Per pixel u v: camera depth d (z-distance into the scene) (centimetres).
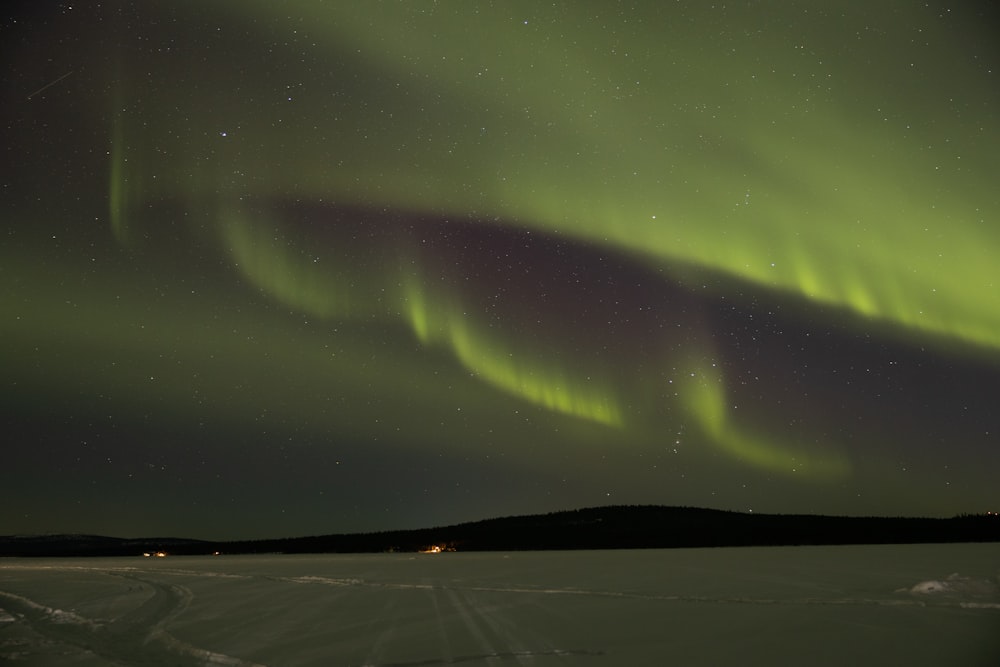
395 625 753
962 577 904
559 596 952
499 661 557
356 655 605
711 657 539
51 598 1152
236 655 630
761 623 672
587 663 536
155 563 2150
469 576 1327
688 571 1288
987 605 729
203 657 629
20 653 679
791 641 585
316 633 723
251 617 852
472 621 759
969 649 539
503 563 1730
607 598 909
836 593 876
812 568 1262
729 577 1141
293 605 947
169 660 626
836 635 602
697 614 744
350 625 763
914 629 616
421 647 627
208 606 970
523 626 714
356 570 1575
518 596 969
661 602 850
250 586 1230
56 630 816
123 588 1274
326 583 1247
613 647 591
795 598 839
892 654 529
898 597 810
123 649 688
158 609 961
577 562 1683
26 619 923
